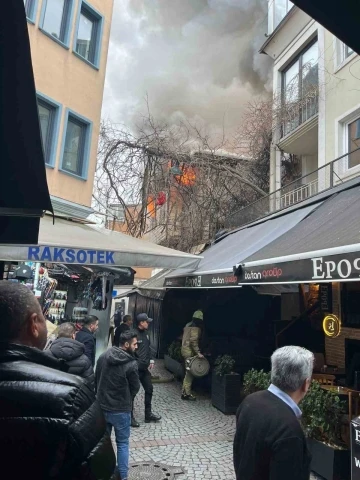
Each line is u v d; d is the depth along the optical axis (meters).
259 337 11.80
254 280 5.78
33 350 1.34
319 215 7.36
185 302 14.71
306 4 1.34
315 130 12.30
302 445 2.07
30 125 1.89
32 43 10.89
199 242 16.75
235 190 17.14
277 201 12.01
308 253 4.53
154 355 15.14
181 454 5.32
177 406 7.99
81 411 1.17
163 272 13.14
